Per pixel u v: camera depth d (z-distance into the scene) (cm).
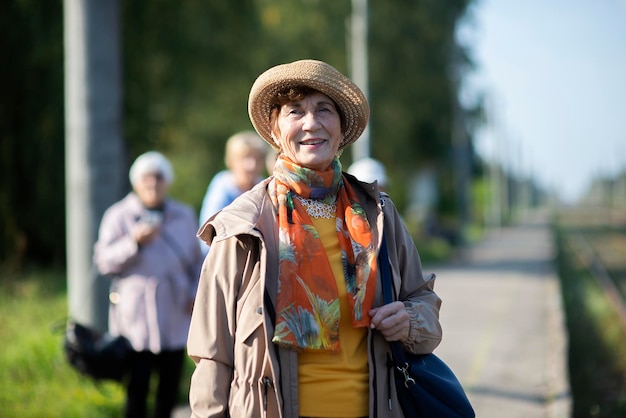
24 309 1338
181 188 3291
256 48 2664
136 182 782
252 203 387
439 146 4431
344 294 379
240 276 381
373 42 3578
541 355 1243
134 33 2134
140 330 759
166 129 2402
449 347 1326
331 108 396
